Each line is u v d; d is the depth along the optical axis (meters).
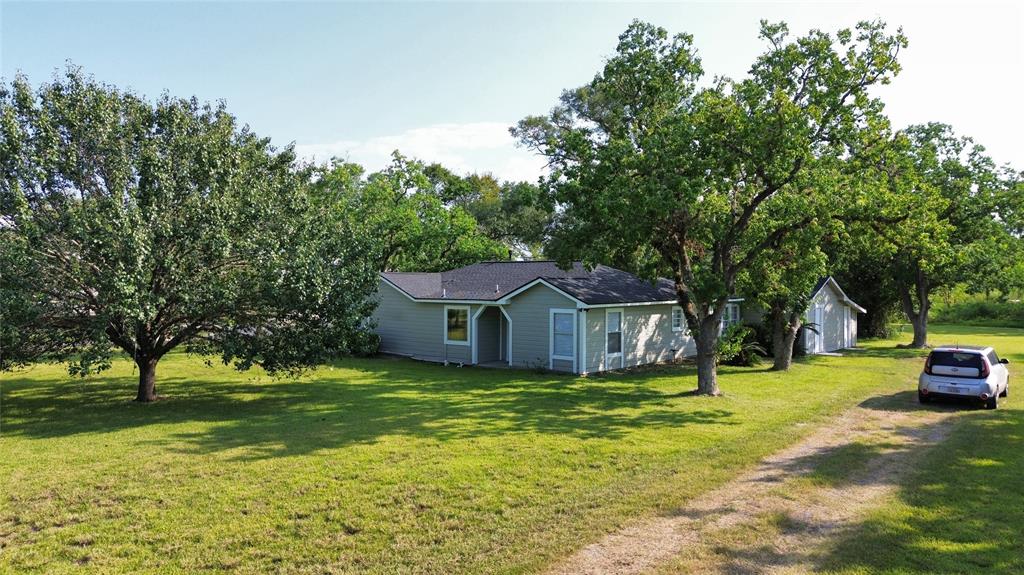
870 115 15.36
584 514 7.82
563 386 18.95
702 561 6.54
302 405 15.56
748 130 14.45
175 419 13.78
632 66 17.03
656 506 8.14
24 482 9.06
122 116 14.73
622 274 27.45
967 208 29.19
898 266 32.53
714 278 15.28
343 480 9.16
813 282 18.78
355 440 11.66
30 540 7.04
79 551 6.74
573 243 16.58
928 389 15.97
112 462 10.14
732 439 11.83
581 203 15.88
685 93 17.45
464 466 9.86
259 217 14.52
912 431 12.84
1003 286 32.62
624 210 14.46
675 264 17.72
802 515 7.88
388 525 7.45
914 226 15.99
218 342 15.05
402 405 15.55
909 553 6.70
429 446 11.19
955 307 57.75
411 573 6.25
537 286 23.00
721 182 14.87
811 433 12.58
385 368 23.41
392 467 9.81
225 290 13.68
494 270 28.50
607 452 10.78
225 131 15.65
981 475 9.62
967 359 15.88
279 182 16.44
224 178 14.40
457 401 16.17
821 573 6.24
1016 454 10.92
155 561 6.51
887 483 9.24
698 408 15.12
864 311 34.09
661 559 6.58
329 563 6.46
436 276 30.33
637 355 24.41
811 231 15.88
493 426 12.95
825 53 14.99
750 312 30.19
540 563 6.48
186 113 15.46
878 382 20.14
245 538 7.07
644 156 15.09
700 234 16.44
